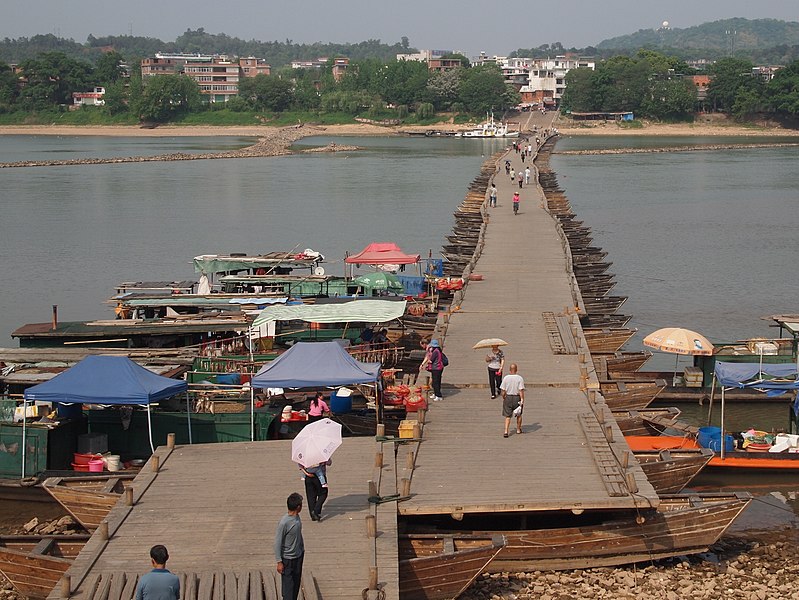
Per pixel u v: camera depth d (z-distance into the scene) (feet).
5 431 100.99
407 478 80.53
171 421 105.29
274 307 136.67
